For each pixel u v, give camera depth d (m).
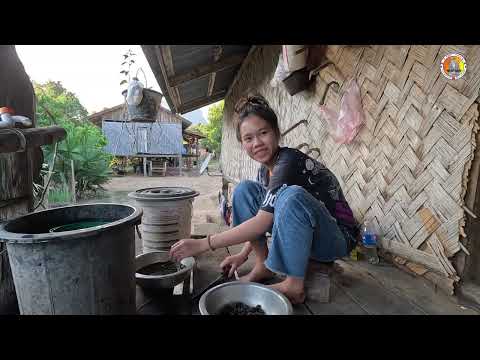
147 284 1.48
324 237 1.34
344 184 2.46
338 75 2.48
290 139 3.55
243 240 1.32
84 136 9.46
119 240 1.16
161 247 2.30
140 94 4.52
